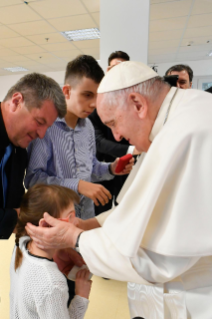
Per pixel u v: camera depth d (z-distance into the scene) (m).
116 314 1.63
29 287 0.80
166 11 4.01
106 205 2.06
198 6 3.83
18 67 8.80
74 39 5.82
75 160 1.27
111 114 0.81
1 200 1.01
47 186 0.98
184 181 0.65
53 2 3.91
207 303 0.74
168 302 0.77
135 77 0.78
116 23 2.74
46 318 0.78
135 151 1.62
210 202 0.62
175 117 0.72
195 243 0.62
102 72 1.20
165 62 7.70
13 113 0.91
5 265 2.17
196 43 5.76
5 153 0.99
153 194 0.65
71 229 0.79
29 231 0.85
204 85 7.62
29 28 5.03
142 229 0.64
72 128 1.27
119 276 0.71
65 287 0.81
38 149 1.12
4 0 3.84
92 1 3.89
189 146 0.66
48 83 0.93
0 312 1.62
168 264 0.67
